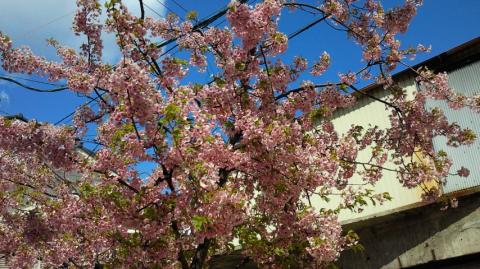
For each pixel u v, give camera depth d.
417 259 8.86
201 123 4.91
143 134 5.00
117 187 5.45
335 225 5.79
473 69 8.91
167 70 5.64
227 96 5.68
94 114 6.07
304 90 6.38
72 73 5.88
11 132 5.08
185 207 4.81
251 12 5.38
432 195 7.48
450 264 8.73
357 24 6.98
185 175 4.93
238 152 5.23
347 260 9.87
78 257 7.76
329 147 6.68
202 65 6.09
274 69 6.19
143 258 5.43
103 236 6.65
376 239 9.55
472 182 8.51
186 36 6.12
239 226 6.51
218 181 5.04
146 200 5.23
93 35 5.99
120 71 4.49
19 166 7.80
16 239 7.68
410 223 9.11
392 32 6.93
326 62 6.72
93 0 5.90
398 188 9.28
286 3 6.64
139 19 5.55
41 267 8.32
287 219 5.98
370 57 6.91
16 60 5.91
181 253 5.58
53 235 6.49
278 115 6.04
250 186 5.87
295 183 5.60
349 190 7.37
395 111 7.30
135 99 4.51
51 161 5.19
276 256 6.54
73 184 6.94
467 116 8.81
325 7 6.82
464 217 8.40
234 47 6.00
